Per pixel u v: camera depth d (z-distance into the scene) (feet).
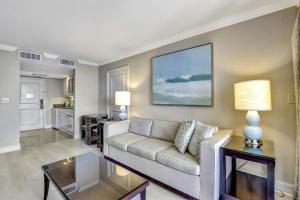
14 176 7.82
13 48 11.53
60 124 18.83
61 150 11.76
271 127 6.68
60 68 14.80
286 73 6.37
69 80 18.29
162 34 9.56
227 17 7.67
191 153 6.59
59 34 9.45
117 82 14.19
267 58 6.80
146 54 11.60
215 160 5.44
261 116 6.91
